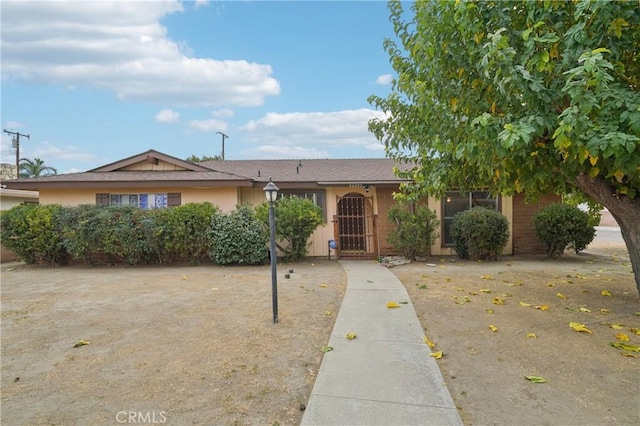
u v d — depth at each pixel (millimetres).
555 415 2566
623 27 3369
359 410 2650
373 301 5770
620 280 7152
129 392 3035
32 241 10070
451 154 4703
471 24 3732
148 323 4863
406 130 5387
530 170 3969
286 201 10375
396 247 10312
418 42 4457
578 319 4660
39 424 2596
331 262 10438
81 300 6203
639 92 3258
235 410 2732
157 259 10398
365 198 11594
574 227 9984
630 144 2771
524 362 3441
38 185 10602
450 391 2934
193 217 9828
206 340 4188
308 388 3047
